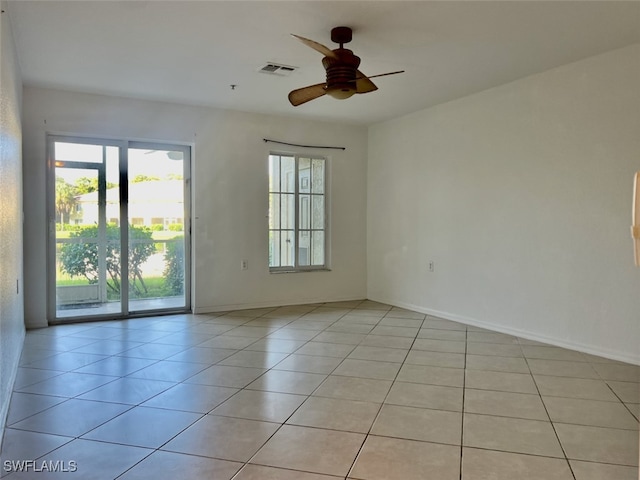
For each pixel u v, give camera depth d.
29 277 4.84
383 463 2.17
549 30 3.34
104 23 3.26
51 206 5.03
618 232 3.71
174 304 5.71
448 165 5.32
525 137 4.43
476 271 4.99
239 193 5.85
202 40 3.56
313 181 6.44
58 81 4.59
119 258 5.36
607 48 3.68
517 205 4.52
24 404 2.86
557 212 4.16
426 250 5.66
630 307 3.66
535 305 4.38
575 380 3.30
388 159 6.28
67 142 5.08
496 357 3.86
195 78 4.48
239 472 2.09
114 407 2.81
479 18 3.15
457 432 2.49
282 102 5.37
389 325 5.05
